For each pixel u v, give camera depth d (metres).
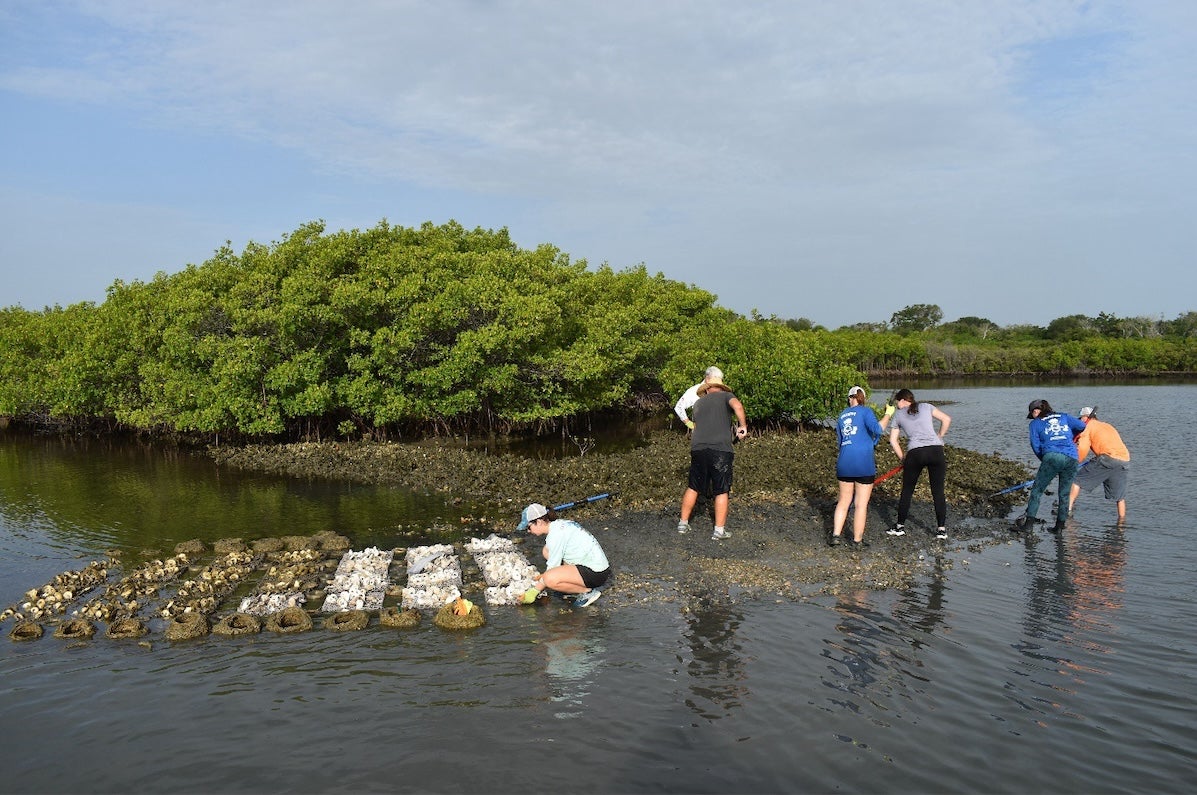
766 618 7.44
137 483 16.34
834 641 6.84
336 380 22.27
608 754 4.95
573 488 14.31
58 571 9.53
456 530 11.43
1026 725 5.34
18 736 5.29
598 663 6.40
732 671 6.22
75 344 25.55
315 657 6.60
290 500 14.01
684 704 5.65
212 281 22.94
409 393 23.03
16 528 11.80
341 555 10.02
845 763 4.85
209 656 6.64
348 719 5.46
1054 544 10.35
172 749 5.09
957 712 5.52
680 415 11.09
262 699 5.80
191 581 8.84
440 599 7.99
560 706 5.63
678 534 10.60
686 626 7.25
